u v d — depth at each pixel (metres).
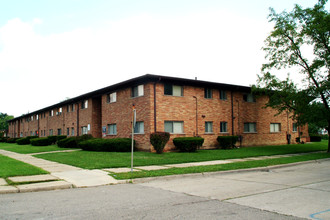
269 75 22.92
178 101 22.20
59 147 27.89
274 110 29.28
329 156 18.62
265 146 26.64
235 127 25.83
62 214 5.74
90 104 29.98
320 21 20.36
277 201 6.91
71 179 9.95
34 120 50.44
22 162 14.81
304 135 33.66
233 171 12.41
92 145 22.05
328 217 5.54
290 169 13.61
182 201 6.93
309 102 21.78
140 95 22.12
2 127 89.62
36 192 8.15
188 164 14.22
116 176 10.41
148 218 5.43
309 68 21.44
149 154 18.73
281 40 22.44
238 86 25.36
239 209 6.14
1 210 6.07
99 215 5.66
